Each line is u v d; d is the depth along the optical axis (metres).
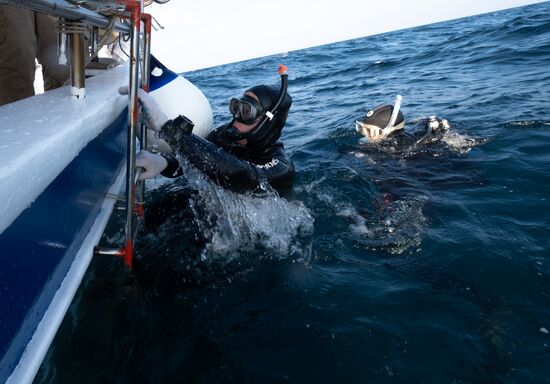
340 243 2.02
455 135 3.33
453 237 1.95
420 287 1.62
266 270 1.79
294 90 8.03
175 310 1.54
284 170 2.04
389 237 2.04
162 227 2.02
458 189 2.47
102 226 1.48
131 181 1.42
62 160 1.02
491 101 4.43
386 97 5.87
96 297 1.59
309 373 1.25
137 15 1.29
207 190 1.97
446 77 6.59
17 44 1.80
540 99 4.12
